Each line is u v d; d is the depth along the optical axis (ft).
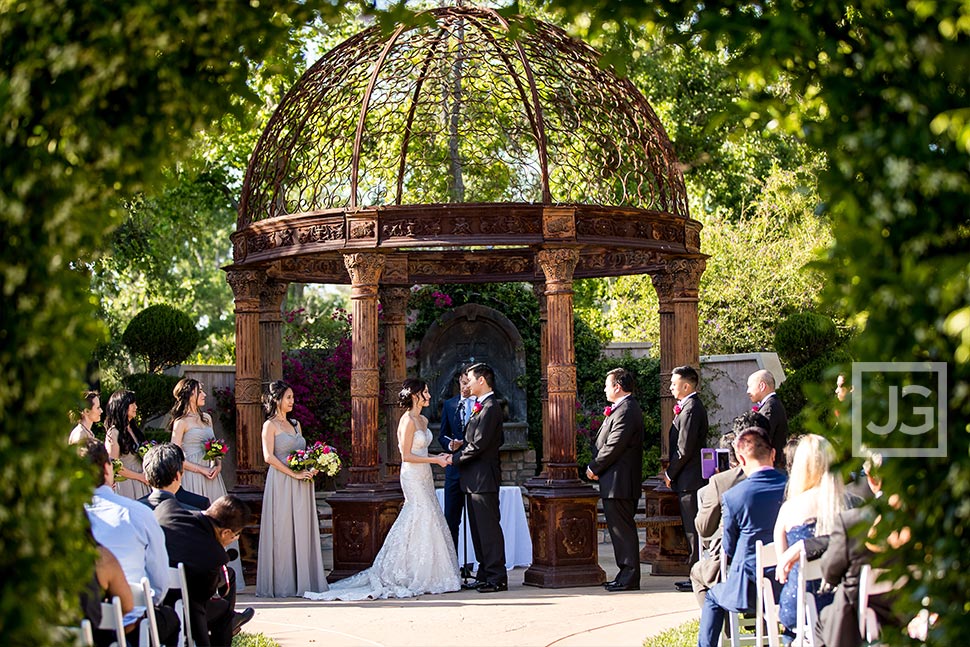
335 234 33.45
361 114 33.58
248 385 36.63
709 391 56.24
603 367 60.13
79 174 12.91
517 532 38.86
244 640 25.52
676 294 37.65
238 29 13.44
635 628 26.91
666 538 36.58
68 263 13.43
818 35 11.87
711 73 76.69
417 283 43.09
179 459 22.59
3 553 12.16
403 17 14.10
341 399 57.26
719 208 81.71
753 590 20.90
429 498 33.55
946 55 10.80
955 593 11.32
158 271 62.95
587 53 35.83
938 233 11.09
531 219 32.81
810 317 55.52
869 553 16.40
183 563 21.04
